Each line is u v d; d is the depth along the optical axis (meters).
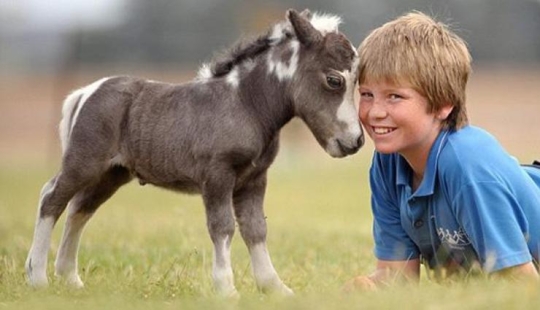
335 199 28.52
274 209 24.94
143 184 12.20
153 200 27.81
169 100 11.75
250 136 11.29
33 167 43.41
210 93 11.48
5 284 11.60
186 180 11.66
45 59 71.31
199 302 9.40
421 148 10.23
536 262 10.20
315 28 11.20
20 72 71.44
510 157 10.22
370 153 47.59
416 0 49.97
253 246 11.73
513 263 9.70
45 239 12.23
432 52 10.06
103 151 12.09
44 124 60.59
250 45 11.52
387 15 49.28
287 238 16.98
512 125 48.56
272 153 11.62
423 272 12.68
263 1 53.94
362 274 13.15
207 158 11.31
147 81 12.16
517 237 9.80
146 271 12.89
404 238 10.85
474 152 9.97
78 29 60.59
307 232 18.09
